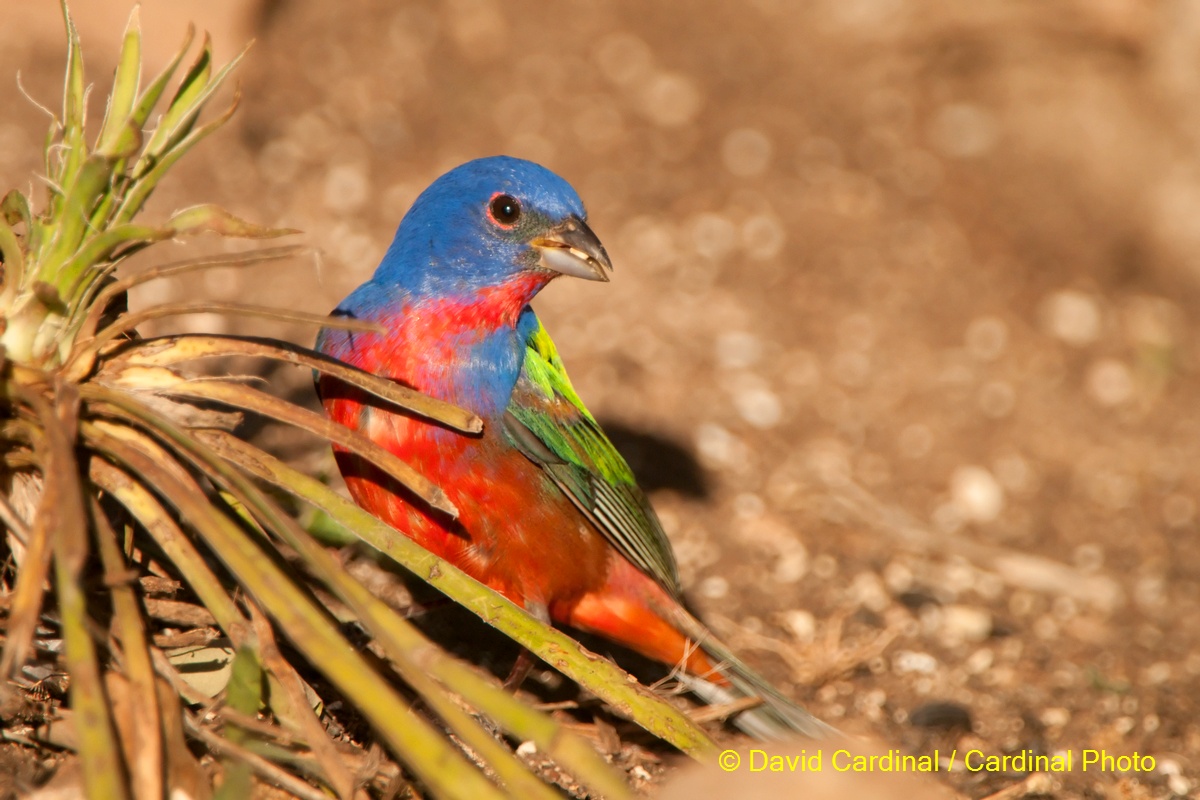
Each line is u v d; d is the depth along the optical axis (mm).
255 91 15055
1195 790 7574
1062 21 17938
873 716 8312
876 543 11047
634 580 7750
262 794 5445
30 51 13438
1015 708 8578
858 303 14305
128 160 5930
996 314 14688
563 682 8008
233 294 11828
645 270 14102
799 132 16891
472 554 7121
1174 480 12828
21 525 5320
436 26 17203
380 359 6859
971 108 17672
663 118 16672
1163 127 16875
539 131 15891
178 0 14633
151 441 5527
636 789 6910
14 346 5469
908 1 18906
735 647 9047
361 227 13367
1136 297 15727
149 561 6336
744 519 11055
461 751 6602
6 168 11578
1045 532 11766
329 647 4852
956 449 12664
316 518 7625
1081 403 13750
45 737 5520
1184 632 10281
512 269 6941
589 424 7609
